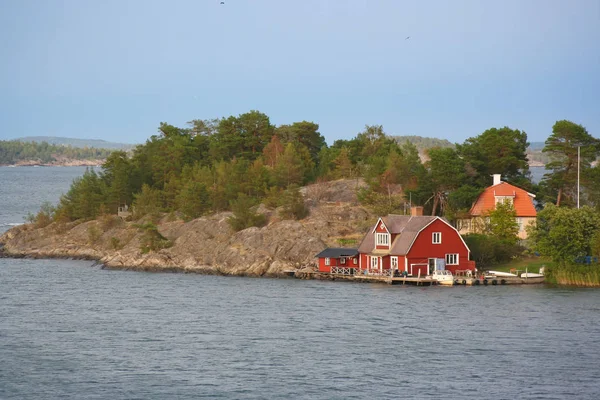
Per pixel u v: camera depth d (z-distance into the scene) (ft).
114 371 351.67
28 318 465.47
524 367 354.13
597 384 331.57
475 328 424.05
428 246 571.69
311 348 387.75
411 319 447.01
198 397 317.63
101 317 467.11
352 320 447.42
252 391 323.98
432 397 316.19
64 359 371.15
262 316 463.42
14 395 320.70
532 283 563.48
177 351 384.47
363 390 324.60
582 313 457.27
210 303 508.12
